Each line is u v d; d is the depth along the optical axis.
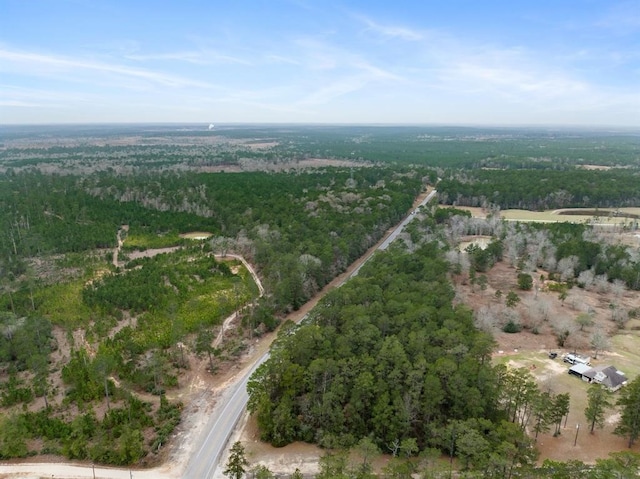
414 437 62.69
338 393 64.56
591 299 114.31
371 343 71.88
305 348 71.31
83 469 58.31
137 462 59.75
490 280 123.62
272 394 68.69
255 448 62.50
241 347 89.38
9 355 83.25
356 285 93.31
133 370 79.00
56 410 70.38
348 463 56.91
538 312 99.44
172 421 67.31
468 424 58.28
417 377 63.53
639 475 51.22
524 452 56.53
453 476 55.97
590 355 87.69
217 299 107.38
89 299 104.44
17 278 122.94
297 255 119.75
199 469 58.72
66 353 87.19
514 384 64.94
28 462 59.34
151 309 102.38
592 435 65.81
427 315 78.31
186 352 87.25
